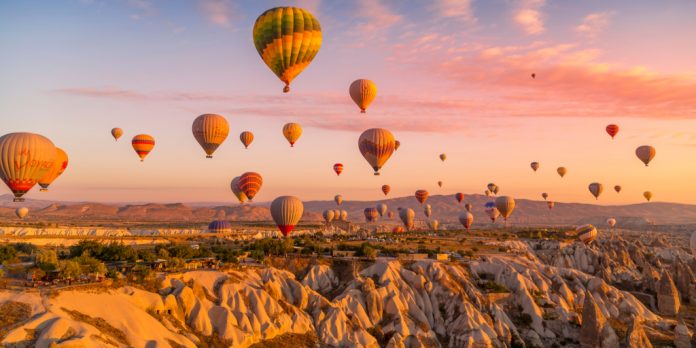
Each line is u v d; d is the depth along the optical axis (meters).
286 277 84.25
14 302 50.62
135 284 64.06
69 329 47.09
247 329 66.06
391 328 78.69
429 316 84.69
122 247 78.75
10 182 69.44
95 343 46.38
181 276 70.25
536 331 85.50
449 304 86.06
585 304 77.69
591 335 76.19
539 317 86.94
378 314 81.00
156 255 80.31
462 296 86.44
